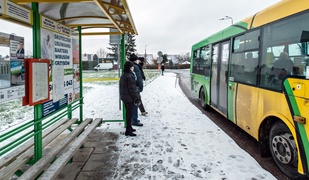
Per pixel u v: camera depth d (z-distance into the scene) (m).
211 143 5.32
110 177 3.75
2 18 2.97
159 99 11.84
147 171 3.95
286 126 3.86
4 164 3.24
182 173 3.89
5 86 2.92
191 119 7.59
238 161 4.37
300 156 3.45
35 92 3.39
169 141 5.43
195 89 11.37
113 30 6.73
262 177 3.77
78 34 5.90
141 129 6.39
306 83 3.30
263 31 4.61
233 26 6.35
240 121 5.64
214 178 3.73
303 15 3.49
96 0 3.26
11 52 3.05
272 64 4.23
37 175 2.97
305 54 3.36
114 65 54.69
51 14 4.59
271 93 4.20
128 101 5.64
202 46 9.89
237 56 5.91
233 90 6.11
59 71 4.58
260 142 4.61
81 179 3.68
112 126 6.72
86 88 16.98
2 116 7.82
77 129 4.97
